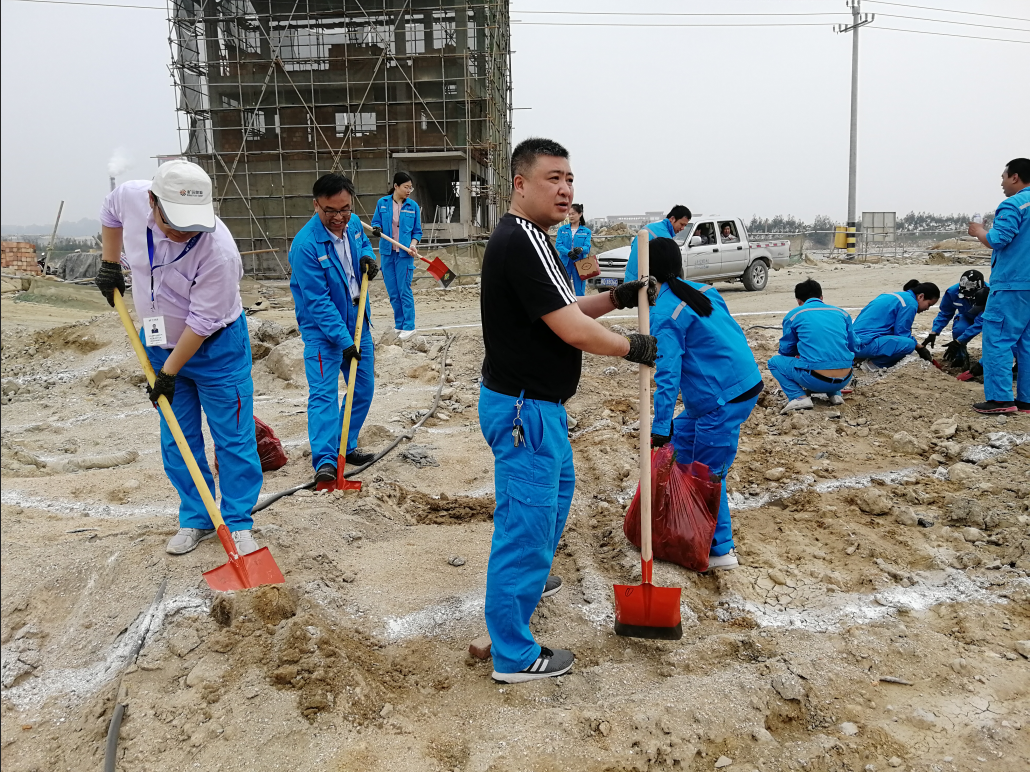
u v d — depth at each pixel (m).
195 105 25.72
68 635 3.38
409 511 5.01
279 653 3.09
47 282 18.19
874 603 3.78
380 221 10.20
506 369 2.98
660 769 2.65
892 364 7.76
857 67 31.41
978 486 5.01
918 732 2.84
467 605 3.76
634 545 4.28
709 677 3.09
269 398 8.17
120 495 5.15
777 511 4.93
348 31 25.55
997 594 3.80
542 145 2.92
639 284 3.26
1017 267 5.95
